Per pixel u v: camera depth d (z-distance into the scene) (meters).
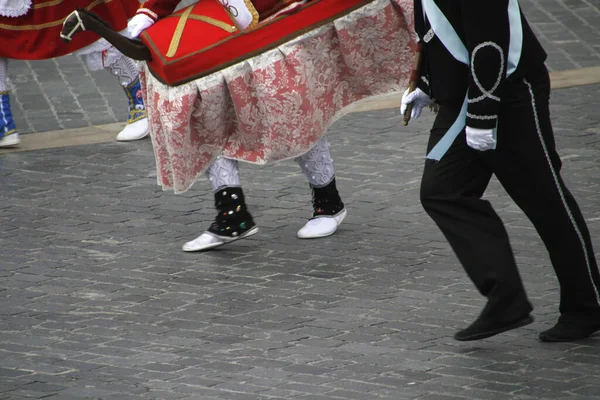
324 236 24.41
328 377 17.70
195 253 23.77
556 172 17.72
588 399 16.72
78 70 39.25
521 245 23.48
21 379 17.83
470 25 16.66
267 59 22.03
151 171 29.48
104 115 34.59
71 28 22.20
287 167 29.41
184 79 21.97
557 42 40.19
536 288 21.20
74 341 19.41
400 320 19.98
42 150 31.30
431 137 18.06
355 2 22.28
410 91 18.56
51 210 26.59
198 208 26.66
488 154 17.61
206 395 17.14
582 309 18.69
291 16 21.98
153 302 21.16
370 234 24.55
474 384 17.31
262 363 18.31
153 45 22.16
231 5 21.47
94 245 24.31
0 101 31.17
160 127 22.98
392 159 29.61
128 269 22.92
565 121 32.09
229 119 22.88
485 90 16.75
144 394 17.22
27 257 23.62
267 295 21.36
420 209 26.06
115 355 18.78
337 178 28.23
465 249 17.69
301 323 19.98
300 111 22.47
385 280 21.92
